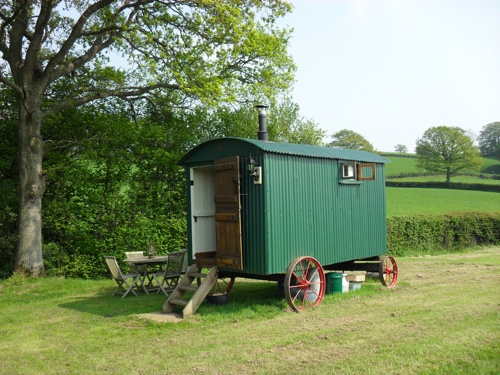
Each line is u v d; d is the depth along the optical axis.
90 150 15.09
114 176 15.43
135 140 15.55
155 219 15.93
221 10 13.73
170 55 15.26
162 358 6.55
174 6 15.15
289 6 15.52
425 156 55.78
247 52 15.03
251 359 6.29
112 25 14.82
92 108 16.56
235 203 9.32
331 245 10.59
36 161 13.80
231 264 9.37
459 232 24.19
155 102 17.58
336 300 10.09
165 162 15.76
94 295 11.68
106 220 15.05
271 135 21.11
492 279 12.56
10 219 14.66
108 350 7.05
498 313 8.33
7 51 14.06
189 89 14.21
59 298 11.47
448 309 8.78
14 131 15.18
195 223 10.76
